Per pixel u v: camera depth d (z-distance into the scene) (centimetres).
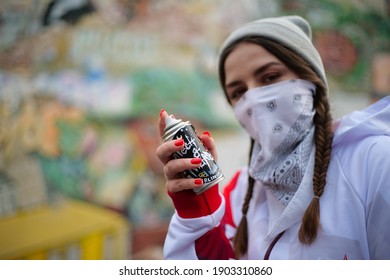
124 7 405
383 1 554
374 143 100
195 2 439
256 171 118
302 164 109
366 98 525
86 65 382
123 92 392
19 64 359
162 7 423
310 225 99
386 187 92
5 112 347
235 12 460
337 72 512
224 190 145
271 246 110
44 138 356
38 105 359
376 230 94
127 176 380
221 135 425
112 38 396
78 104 373
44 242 338
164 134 106
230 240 131
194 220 107
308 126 115
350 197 99
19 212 335
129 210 374
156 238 382
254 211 123
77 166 362
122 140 384
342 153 107
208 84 432
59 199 351
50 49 372
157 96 406
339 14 530
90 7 392
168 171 101
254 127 119
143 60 406
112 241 363
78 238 350
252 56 117
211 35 443
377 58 542
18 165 343
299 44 116
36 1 374
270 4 484
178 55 422
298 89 114
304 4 507
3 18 362
